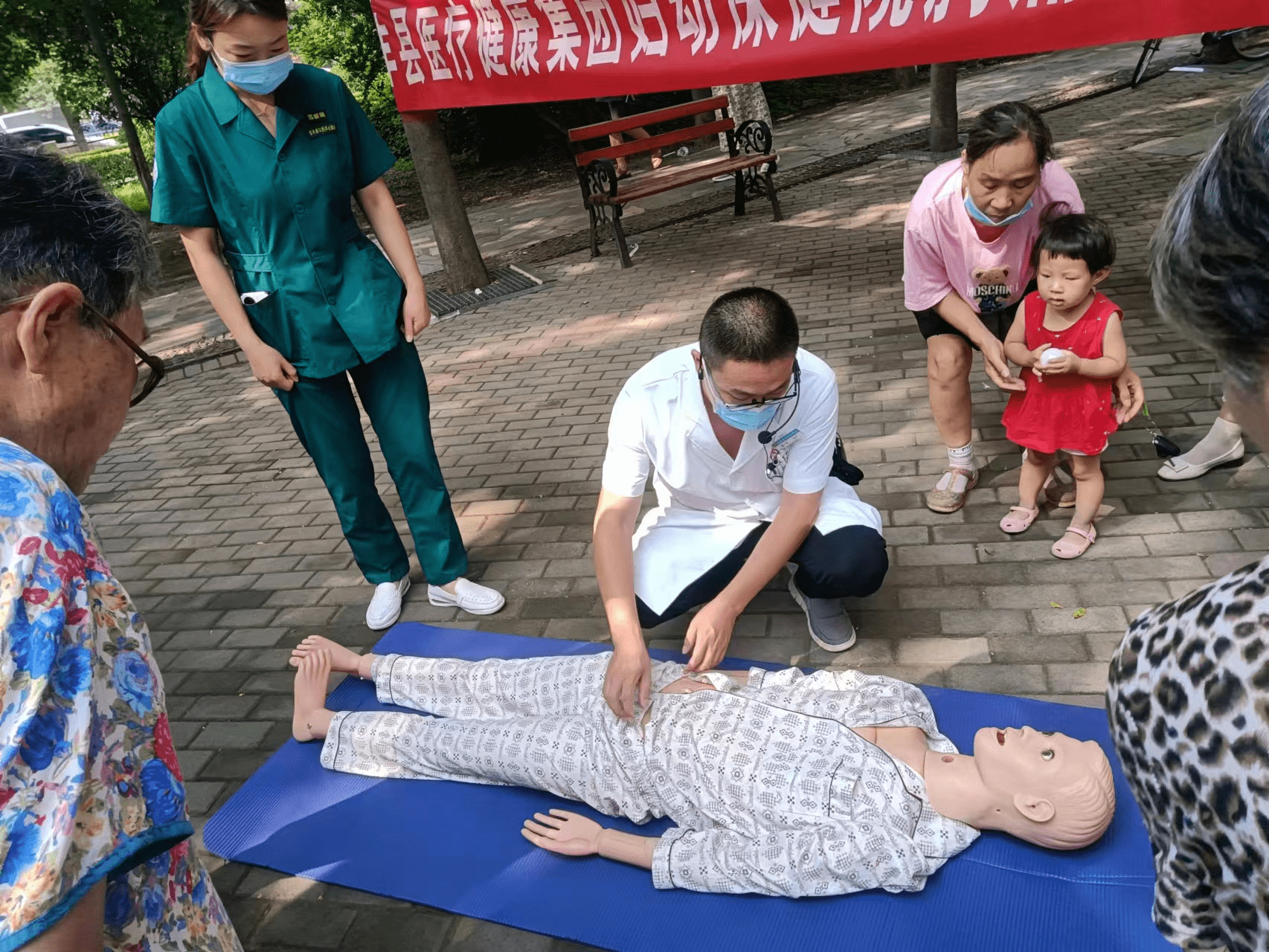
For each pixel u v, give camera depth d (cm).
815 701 246
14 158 98
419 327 327
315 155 296
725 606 265
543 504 427
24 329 96
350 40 1599
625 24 538
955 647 297
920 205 324
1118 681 98
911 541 352
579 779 248
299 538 443
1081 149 839
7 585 85
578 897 231
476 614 354
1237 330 77
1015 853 224
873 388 476
